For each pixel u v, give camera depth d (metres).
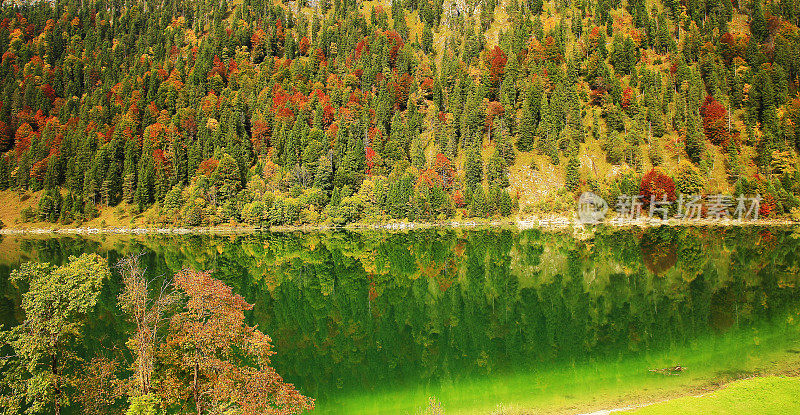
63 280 21.09
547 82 190.88
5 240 118.12
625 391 26.45
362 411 25.75
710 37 199.38
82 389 21.58
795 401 19.81
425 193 147.38
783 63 179.75
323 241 115.81
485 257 88.81
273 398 19.59
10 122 190.00
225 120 182.38
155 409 18.30
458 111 177.38
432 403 25.22
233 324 19.34
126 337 31.66
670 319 42.59
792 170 134.50
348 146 166.25
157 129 176.75
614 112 165.38
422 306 54.19
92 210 148.12
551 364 32.50
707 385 26.52
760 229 112.94
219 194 151.25
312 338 41.62
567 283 63.06
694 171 135.00
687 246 90.25
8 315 43.91
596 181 146.00
